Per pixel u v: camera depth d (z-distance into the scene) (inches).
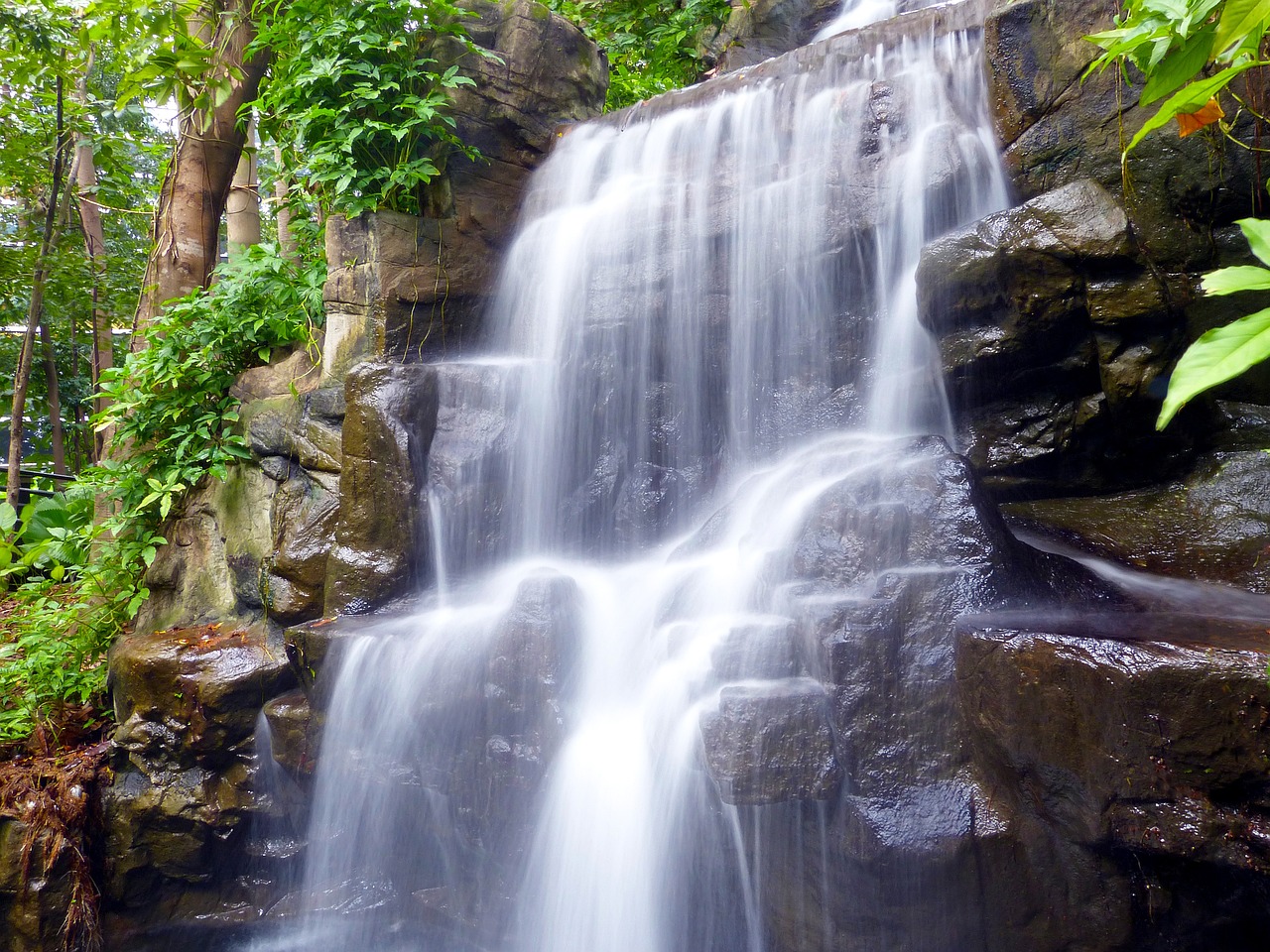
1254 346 46.7
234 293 231.3
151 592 220.8
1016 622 108.4
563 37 254.7
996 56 172.2
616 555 188.7
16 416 311.6
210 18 262.8
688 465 194.1
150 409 231.6
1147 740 90.9
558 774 136.3
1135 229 153.7
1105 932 100.3
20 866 167.0
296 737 163.9
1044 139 167.6
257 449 208.2
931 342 169.2
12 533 296.4
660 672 136.7
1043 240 140.0
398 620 161.9
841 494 133.6
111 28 253.6
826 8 342.0
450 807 150.6
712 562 154.9
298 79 214.2
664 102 236.7
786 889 116.3
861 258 185.3
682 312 198.7
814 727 111.6
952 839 105.0
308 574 183.9
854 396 182.1
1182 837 90.0
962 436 163.2
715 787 114.6
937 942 107.5
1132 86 157.2
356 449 177.0
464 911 157.4
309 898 168.9
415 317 218.4
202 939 178.7
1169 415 47.9
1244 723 86.2
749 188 202.7
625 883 130.0
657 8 368.5
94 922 172.6
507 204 241.4
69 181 373.7
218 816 174.1
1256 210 150.7
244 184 322.7
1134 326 140.4
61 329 475.5
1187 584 130.6
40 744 187.6
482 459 184.1
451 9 223.5
